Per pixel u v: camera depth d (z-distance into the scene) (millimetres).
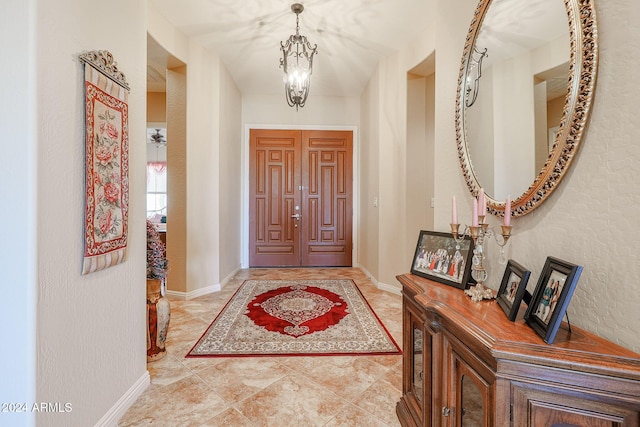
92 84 1240
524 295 1035
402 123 3393
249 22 2836
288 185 4852
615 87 794
